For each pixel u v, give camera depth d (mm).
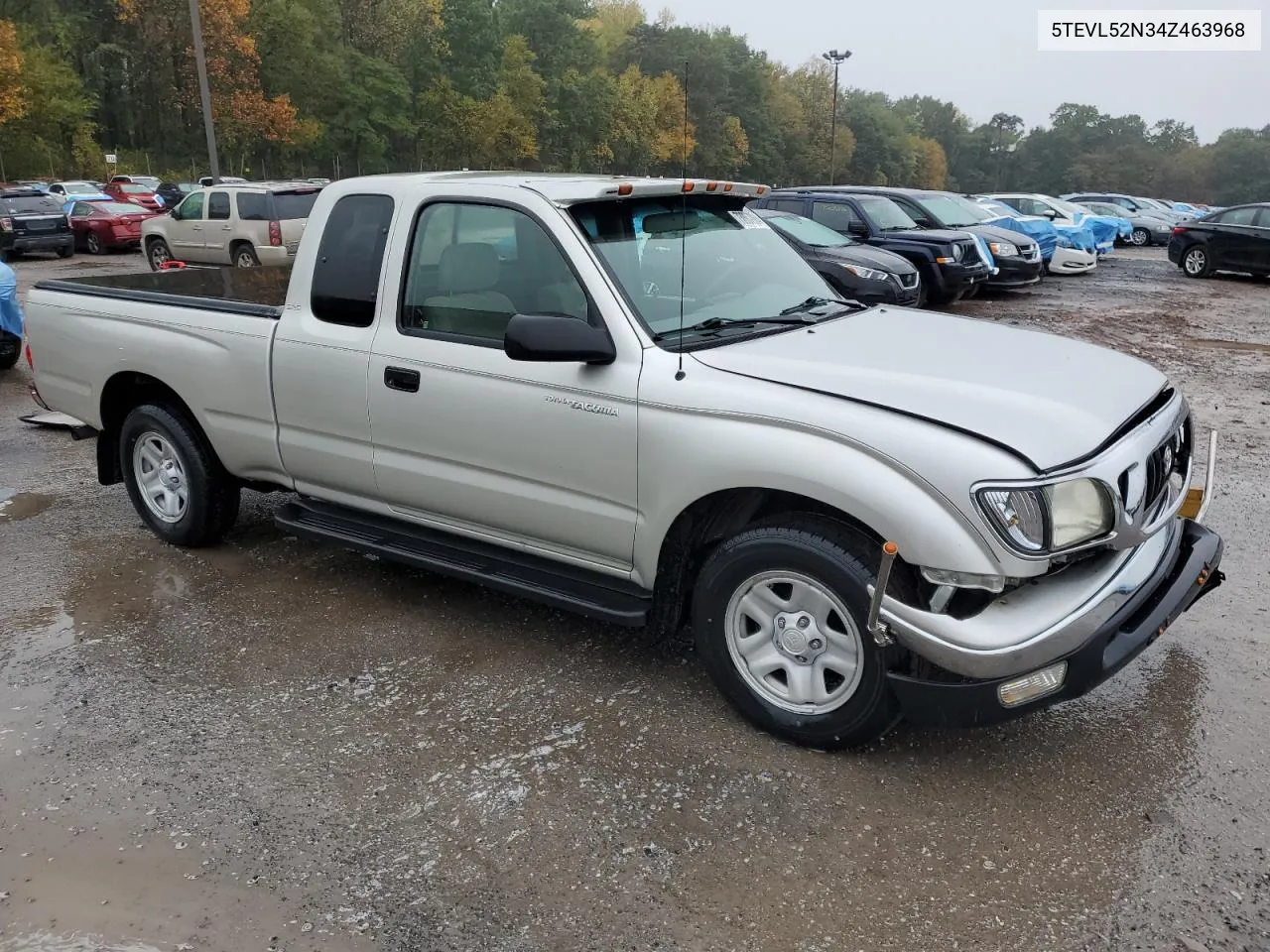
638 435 3377
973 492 2795
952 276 14406
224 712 3666
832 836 2932
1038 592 2955
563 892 2730
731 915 2631
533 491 3744
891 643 2965
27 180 47781
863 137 119562
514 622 4398
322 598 4660
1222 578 3602
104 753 3414
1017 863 2805
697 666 3982
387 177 4164
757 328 3715
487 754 3381
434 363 3879
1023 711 2906
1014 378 3295
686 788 3170
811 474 3004
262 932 2600
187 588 4785
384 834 2979
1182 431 3588
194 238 18094
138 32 58625
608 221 3734
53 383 5484
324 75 62406
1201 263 19891
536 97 73000
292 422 4457
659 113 52500
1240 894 2660
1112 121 168125
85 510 5945
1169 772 3213
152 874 2822
